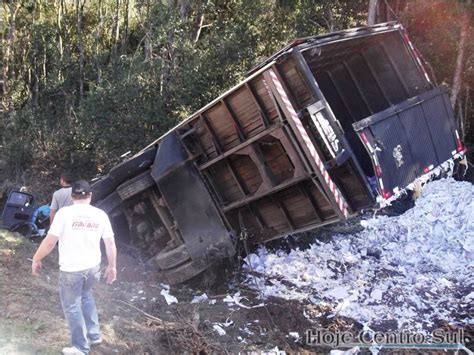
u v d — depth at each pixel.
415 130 6.93
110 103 11.99
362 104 8.15
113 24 18.02
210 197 7.02
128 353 5.05
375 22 14.07
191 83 12.39
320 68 7.65
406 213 8.62
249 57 13.06
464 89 14.18
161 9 13.70
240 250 7.38
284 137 6.21
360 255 8.02
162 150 6.98
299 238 8.27
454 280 7.38
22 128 13.92
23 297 5.47
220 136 7.00
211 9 14.73
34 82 17.11
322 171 6.00
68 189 6.23
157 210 7.30
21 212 7.99
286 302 6.68
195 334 5.77
